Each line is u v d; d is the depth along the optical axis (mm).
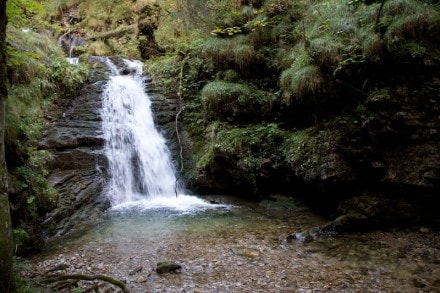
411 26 6133
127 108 10867
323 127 7613
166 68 11977
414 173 6180
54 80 9891
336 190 7215
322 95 7535
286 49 9297
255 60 9688
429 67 6031
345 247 5723
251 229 6828
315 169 7309
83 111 9898
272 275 4793
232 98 9352
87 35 17281
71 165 8547
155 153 10438
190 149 10305
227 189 9398
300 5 9344
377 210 6406
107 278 4449
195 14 11289
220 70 10336
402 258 5191
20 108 8141
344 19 7262
